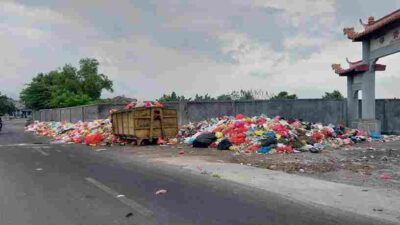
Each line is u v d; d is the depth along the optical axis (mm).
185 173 13016
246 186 10664
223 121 25891
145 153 19547
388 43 26688
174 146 23203
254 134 21172
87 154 19453
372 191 9891
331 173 13023
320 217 7590
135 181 11500
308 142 21250
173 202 8844
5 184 11062
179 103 31766
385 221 7328
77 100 80000
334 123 34219
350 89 33156
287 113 34156
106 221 7352
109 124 29391
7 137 34594
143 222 7277
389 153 18641
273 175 12375
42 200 9070
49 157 18047
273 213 7895
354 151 19547
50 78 101312
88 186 10734
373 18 27828
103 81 99438
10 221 7395
